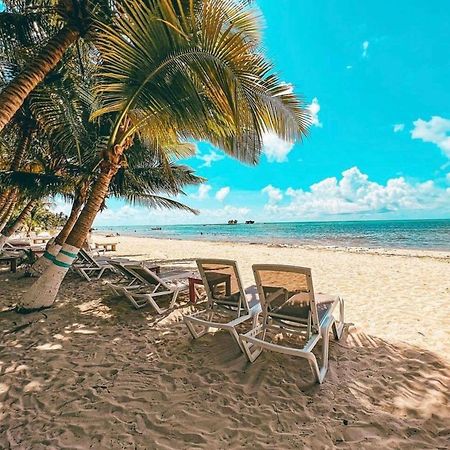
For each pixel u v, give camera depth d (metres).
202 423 2.06
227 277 3.41
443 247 20.36
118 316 4.31
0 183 5.83
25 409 2.21
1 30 4.60
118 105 3.56
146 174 8.23
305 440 1.90
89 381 2.61
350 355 3.16
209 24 2.74
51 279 4.52
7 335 3.59
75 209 6.86
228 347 3.28
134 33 2.92
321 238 32.91
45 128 5.87
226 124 3.55
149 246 21.09
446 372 2.82
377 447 1.85
